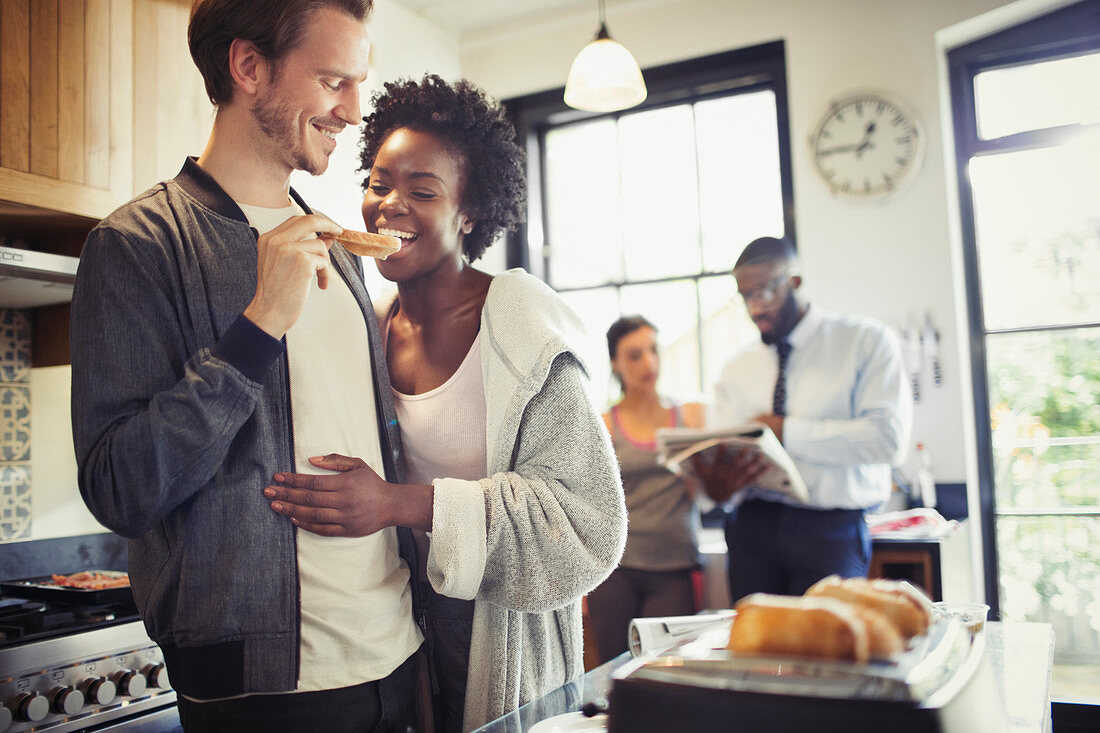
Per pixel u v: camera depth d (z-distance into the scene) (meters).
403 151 1.15
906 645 0.67
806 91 3.77
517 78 4.46
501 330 1.10
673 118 4.23
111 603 1.79
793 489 2.32
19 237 2.04
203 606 0.87
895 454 2.35
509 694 1.09
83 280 0.88
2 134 1.69
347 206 2.74
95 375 0.86
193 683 0.88
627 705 0.63
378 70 3.97
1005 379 3.56
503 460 1.07
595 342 4.34
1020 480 3.52
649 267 4.25
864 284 3.62
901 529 2.96
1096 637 3.40
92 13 1.88
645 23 4.17
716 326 4.09
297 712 0.90
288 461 0.93
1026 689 0.93
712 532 3.70
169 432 0.80
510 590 1.02
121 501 0.81
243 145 0.99
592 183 4.41
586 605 3.05
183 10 2.12
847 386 2.46
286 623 0.90
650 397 2.92
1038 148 3.53
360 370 1.04
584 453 1.05
